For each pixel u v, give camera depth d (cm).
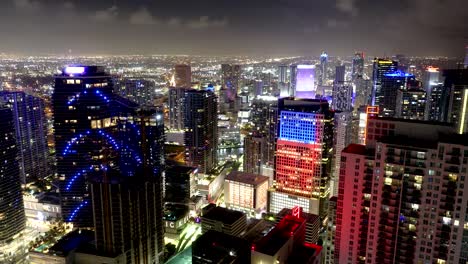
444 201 14475
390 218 15650
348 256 17062
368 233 16325
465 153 13850
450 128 15475
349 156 16425
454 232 14475
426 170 14650
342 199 16888
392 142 15488
